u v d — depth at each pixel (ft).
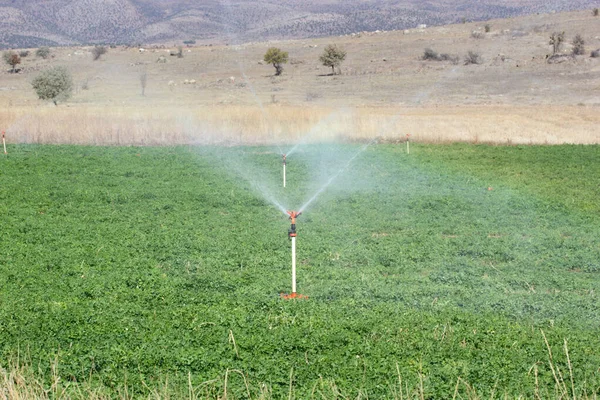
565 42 324.60
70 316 41.39
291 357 35.78
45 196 81.30
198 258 55.83
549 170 103.55
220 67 338.13
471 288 49.03
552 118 172.55
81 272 51.49
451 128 149.18
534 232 66.28
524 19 403.54
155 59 368.89
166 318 41.73
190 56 373.40
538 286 50.01
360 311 43.14
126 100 231.91
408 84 271.90
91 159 112.37
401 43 381.19
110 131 134.00
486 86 258.37
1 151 119.85
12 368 32.73
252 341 37.37
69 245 59.62
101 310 42.96
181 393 31.58
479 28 401.29
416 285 49.08
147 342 37.55
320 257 56.54
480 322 41.06
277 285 48.37
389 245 60.80
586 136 140.05
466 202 80.64
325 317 41.55
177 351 36.11
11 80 313.73
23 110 167.63
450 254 58.23
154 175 98.78
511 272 53.26
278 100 230.68
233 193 85.30
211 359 35.01
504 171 103.04
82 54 390.42
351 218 72.33
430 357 35.73
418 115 177.17
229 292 47.32
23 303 44.42
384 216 73.20
